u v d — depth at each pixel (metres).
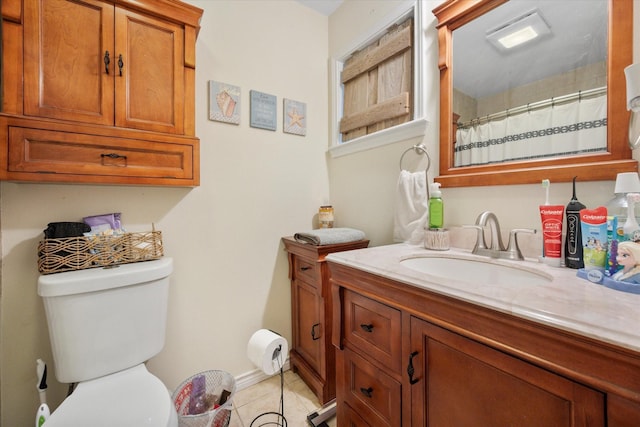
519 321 0.48
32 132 0.87
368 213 1.57
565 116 0.84
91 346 0.92
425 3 1.24
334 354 1.36
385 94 1.50
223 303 1.44
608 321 0.41
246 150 1.51
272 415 1.27
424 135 1.25
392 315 0.75
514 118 0.95
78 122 0.95
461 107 1.11
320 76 1.82
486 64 1.03
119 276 0.96
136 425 0.70
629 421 0.37
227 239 1.45
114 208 1.16
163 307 1.09
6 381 0.98
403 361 0.71
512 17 0.96
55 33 0.93
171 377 1.30
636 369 0.36
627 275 0.55
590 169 0.77
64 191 1.06
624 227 0.61
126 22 1.04
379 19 1.47
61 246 0.96
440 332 0.62
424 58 1.24
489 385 0.53
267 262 1.59
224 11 1.44
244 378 1.49
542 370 0.46
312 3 1.73
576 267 0.72
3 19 0.85
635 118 0.70
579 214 0.71
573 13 0.83
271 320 1.61
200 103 1.36
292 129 1.67
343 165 1.75
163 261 1.11
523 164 0.92
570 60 0.83
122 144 1.02
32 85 0.89
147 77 1.08
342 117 1.80
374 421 0.81
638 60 0.71
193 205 1.35
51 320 0.88
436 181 1.18
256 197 1.54
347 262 0.88
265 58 1.57
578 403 0.42
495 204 1.00
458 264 0.97
